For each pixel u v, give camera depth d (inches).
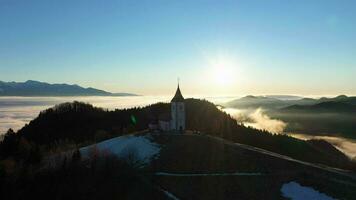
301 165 4397.1
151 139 4950.8
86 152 4640.8
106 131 6939.0
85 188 3518.7
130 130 6491.1
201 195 3548.2
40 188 3469.5
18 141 6072.8
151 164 4156.0
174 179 3823.8
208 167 4121.6
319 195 3708.2
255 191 3688.5
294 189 3791.8
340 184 3978.8
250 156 4485.7
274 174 4077.3
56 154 4859.7
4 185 3425.2
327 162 6609.3
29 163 4382.4
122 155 4259.4
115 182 3663.9
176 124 5565.9
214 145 4746.6
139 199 3430.1
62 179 3634.4
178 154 4399.6
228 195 3580.2
